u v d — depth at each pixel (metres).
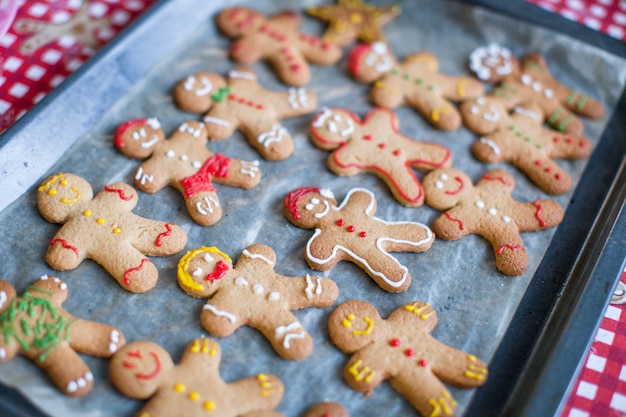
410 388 0.47
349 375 0.47
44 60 0.60
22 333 0.46
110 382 0.46
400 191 0.55
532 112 0.61
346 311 0.49
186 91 0.59
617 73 0.62
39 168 0.53
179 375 0.46
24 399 0.45
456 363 0.48
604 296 0.48
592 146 0.60
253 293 0.49
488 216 0.54
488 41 0.65
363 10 0.66
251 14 0.64
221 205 0.54
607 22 0.66
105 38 0.62
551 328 0.49
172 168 0.55
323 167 0.57
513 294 0.52
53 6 0.63
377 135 0.58
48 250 0.50
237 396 0.46
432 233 0.53
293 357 0.48
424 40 0.65
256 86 0.60
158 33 0.60
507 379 0.48
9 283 0.49
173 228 0.52
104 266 0.50
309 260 0.51
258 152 0.57
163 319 0.49
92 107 0.56
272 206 0.54
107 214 0.52
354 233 0.52
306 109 0.59
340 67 0.63
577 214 0.56
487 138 0.59
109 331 0.47
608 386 0.49
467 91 0.62
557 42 0.63
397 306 0.50
